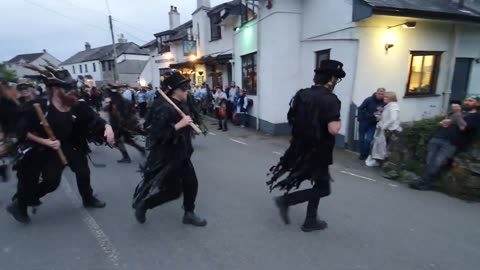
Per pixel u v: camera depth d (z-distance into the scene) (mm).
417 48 8023
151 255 2910
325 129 2855
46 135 3312
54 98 3369
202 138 8969
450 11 7684
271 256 2863
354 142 7328
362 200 4156
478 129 4289
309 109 2863
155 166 3117
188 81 3154
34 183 3381
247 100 10797
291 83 9359
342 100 7656
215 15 15852
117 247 3053
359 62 7309
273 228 3389
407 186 4703
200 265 2744
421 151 5047
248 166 5910
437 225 3439
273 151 7238
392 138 5395
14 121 3914
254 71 10719
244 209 3893
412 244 3051
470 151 4297
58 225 3535
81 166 3709
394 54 7699
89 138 3732
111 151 7406
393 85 7910
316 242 3092
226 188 4668
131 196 4406
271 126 9547
